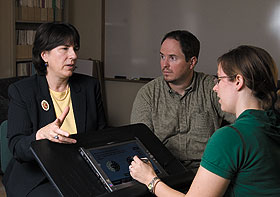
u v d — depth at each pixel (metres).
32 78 2.06
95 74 5.24
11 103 1.96
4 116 3.02
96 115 2.18
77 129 2.09
